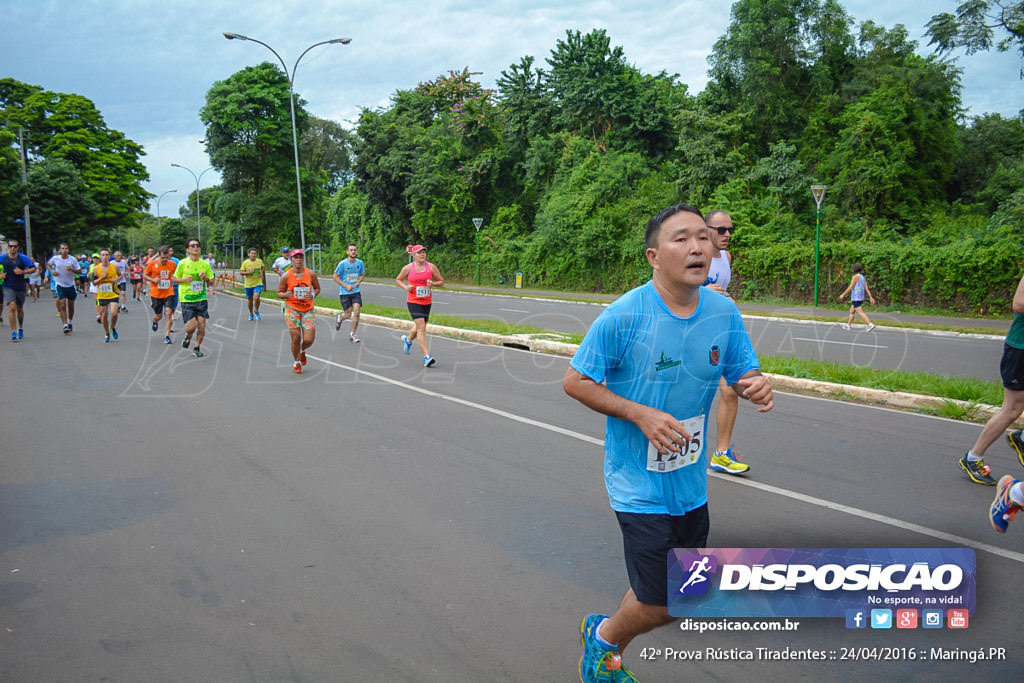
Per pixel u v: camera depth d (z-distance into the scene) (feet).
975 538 14.62
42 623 11.55
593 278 117.70
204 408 27.68
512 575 13.20
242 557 14.05
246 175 209.56
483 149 152.97
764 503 16.85
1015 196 78.64
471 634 11.11
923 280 77.87
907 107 110.11
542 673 10.02
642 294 8.34
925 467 19.74
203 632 11.23
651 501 8.34
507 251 136.67
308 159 300.81
